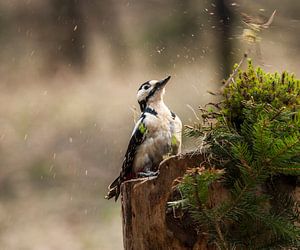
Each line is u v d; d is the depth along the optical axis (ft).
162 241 16.98
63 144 62.08
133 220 17.61
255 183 15.24
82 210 50.37
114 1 68.95
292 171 14.99
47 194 53.57
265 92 16.71
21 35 75.61
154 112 23.65
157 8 63.26
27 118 67.36
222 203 15.52
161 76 60.29
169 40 60.29
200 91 54.85
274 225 15.35
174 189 16.61
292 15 39.32
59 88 72.38
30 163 59.36
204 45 50.47
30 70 75.25
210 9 45.60
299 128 15.43
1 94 73.05
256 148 15.05
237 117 16.88
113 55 69.82
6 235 47.37
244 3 34.50
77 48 73.00
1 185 55.77
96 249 44.57
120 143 61.31
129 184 17.71
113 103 67.67
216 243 15.79
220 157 16.30
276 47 40.50
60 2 72.84
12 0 75.61
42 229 47.88
